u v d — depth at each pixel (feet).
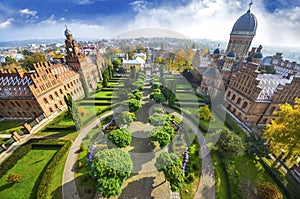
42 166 106.83
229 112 172.04
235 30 251.60
